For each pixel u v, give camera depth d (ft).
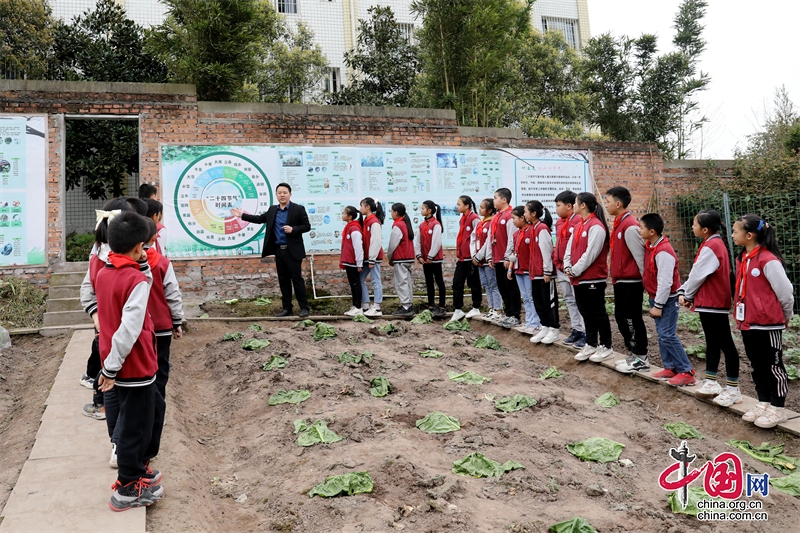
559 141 40.52
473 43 40.70
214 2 36.14
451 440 14.69
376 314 31.42
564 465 13.46
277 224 30.01
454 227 38.04
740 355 24.23
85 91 31.78
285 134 35.06
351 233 30.96
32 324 27.37
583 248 21.53
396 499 11.74
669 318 19.01
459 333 28.14
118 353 10.30
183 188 33.14
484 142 38.93
